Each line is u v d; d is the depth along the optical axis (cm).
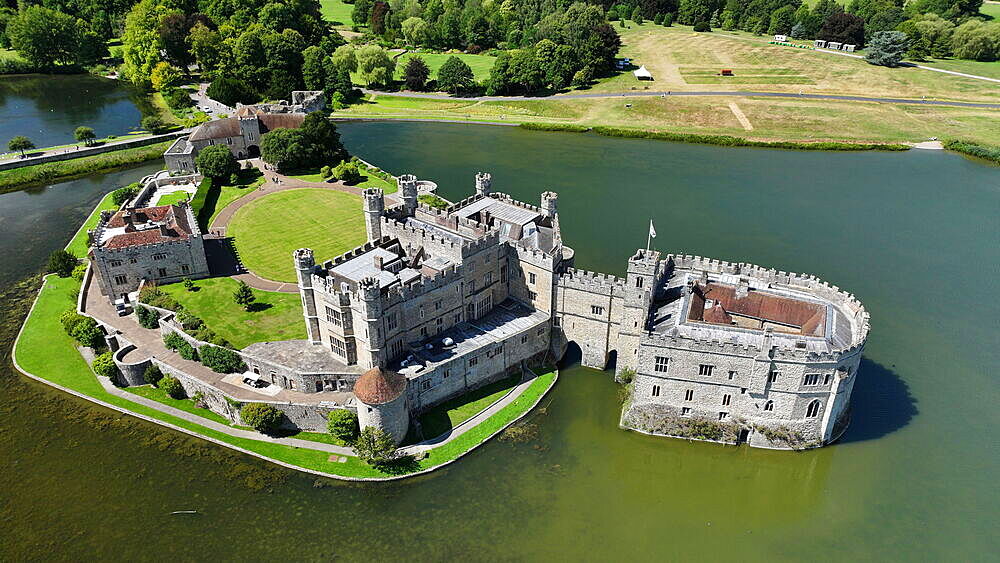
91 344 11975
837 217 18138
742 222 17788
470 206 13262
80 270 14362
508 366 11688
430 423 10575
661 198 19338
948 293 14412
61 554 8575
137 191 18525
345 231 16800
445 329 11556
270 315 12812
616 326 11444
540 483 9675
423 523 9012
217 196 18888
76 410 10881
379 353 10275
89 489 9488
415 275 10875
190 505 9238
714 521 9206
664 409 10488
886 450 10238
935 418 10838
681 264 11981
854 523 9169
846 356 9475
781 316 10850
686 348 9800
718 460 10150
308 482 9562
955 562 8581
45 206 18725
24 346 12288
